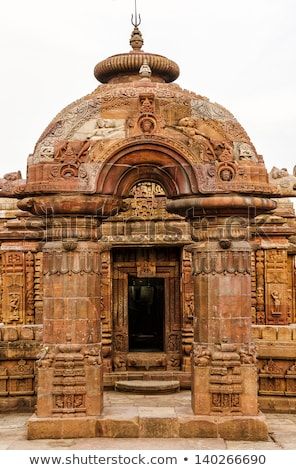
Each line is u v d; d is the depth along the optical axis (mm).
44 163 13219
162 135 13211
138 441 12617
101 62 17062
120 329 19344
